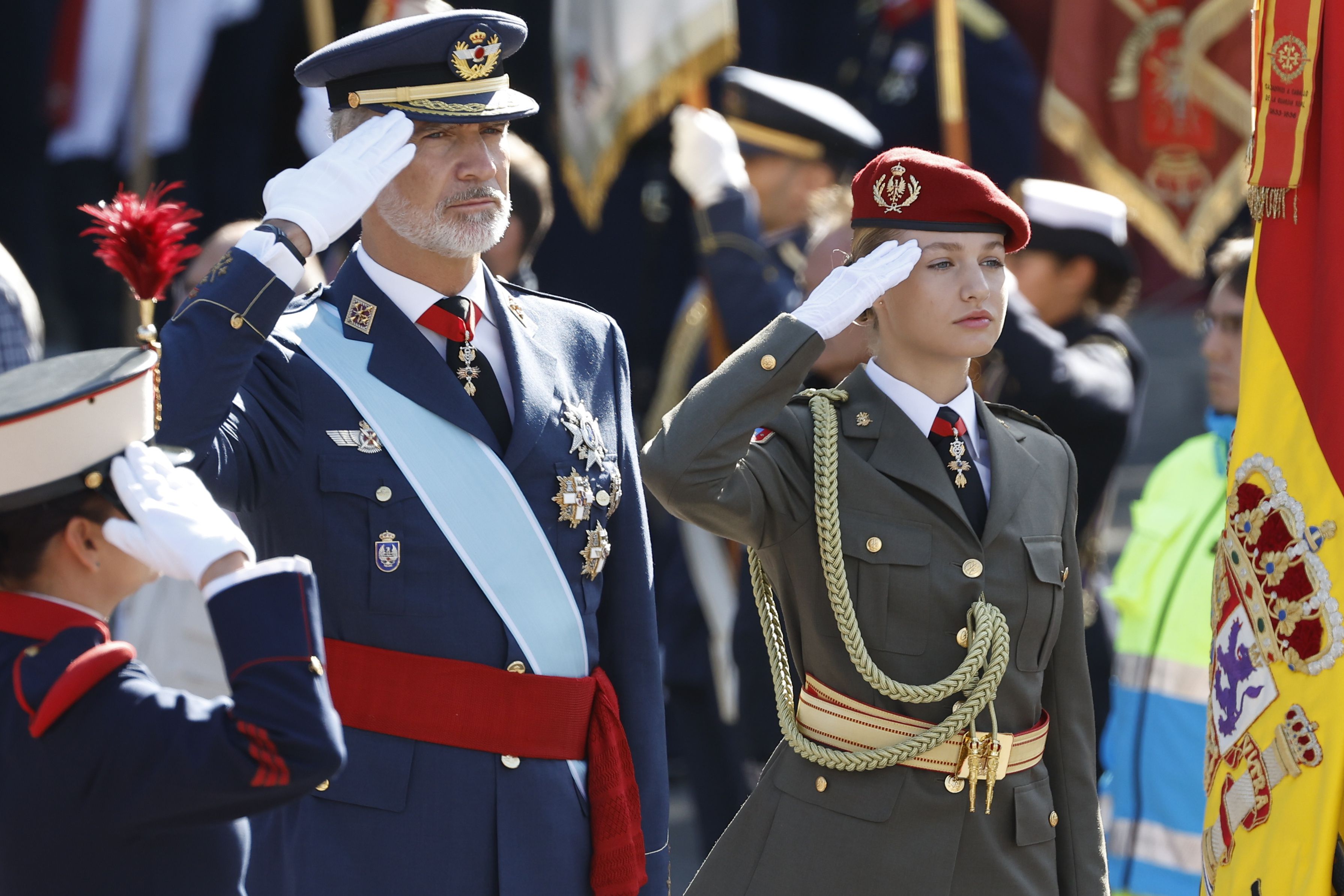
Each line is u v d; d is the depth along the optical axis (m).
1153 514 18.31
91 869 8.44
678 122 20.50
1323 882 11.10
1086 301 20.38
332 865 11.03
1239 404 12.13
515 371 11.82
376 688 11.16
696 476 11.25
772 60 28.28
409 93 11.40
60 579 8.82
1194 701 17.45
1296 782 11.43
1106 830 19.09
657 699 12.32
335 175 10.70
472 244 11.46
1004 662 11.58
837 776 11.69
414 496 11.33
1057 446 12.63
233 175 26.44
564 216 27.02
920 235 11.78
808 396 12.27
